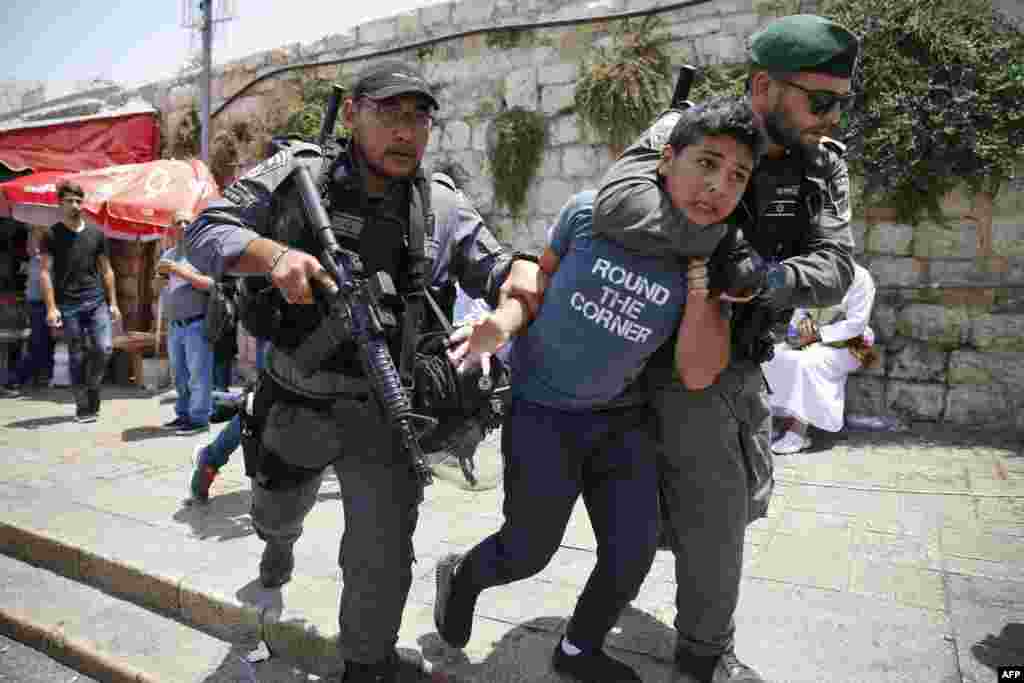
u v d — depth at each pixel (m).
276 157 2.16
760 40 1.92
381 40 7.99
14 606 3.12
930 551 3.38
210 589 2.92
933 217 5.67
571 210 2.04
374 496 2.13
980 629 2.62
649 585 3.00
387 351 1.99
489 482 4.46
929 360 5.81
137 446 5.47
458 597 2.25
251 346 8.55
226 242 1.96
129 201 7.05
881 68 5.56
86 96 10.94
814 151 1.96
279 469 2.28
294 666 2.63
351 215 2.08
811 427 5.93
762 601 2.86
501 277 2.27
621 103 6.46
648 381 2.15
